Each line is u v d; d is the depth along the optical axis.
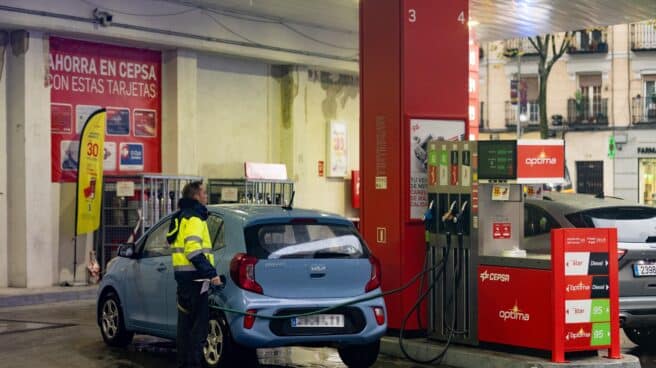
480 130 53.75
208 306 9.78
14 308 16.59
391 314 11.94
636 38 50.47
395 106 12.10
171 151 21.34
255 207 10.68
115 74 20.44
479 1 20.39
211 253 9.80
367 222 12.35
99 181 18.94
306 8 21.84
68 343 12.43
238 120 23.39
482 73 53.69
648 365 11.13
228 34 21.94
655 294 11.54
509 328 10.50
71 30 18.67
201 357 9.69
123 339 11.98
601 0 20.08
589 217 11.81
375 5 12.41
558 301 9.94
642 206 12.02
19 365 10.80
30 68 18.45
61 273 19.28
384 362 11.21
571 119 51.53
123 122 20.61
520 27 23.67
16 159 18.52
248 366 10.78
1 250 18.56
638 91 50.56
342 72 26.02
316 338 9.82
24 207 18.44
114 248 19.81
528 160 10.49
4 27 18.14
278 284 9.77
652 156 50.44
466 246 11.00
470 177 10.92
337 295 10.00
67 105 19.47
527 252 12.27
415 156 12.02
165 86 21.44
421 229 11.98
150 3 20.16
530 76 52.56
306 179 24.95
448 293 11.21
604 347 10.22
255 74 23.89
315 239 10.11
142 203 19.48
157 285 11.10
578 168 51.56
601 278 10.17
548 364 9.85
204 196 9.91
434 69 12.23
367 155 12.41
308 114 25.22
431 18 12.25
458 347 10.99
